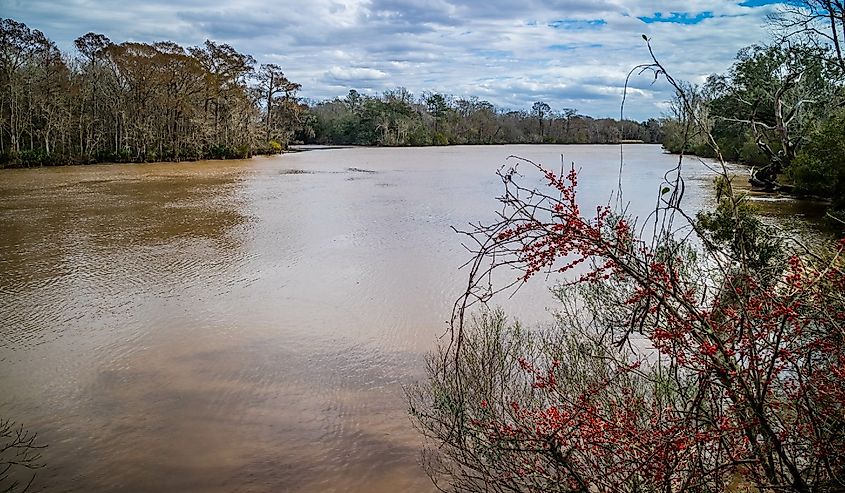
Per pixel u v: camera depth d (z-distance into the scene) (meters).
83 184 32.66
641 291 2.68
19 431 7.13
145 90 50.28
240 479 6.13
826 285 2.46
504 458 3.78
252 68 62.56
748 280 2.52
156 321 10.63
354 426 6.99
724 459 2.85
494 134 97.75
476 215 21.28
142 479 6.19
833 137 18.38
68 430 7.14
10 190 29.59
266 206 24.23
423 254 15.24
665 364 4.73
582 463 3.26
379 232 18.31
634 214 19.56
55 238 17.67
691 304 2.53
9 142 46.03
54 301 11.77
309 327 10.23
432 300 11.45
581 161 49.69
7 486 6.07
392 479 5.90
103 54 50.47
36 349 9.49
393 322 10.35
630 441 2.72
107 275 13.59
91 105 49.22
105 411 7.57
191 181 34.84
